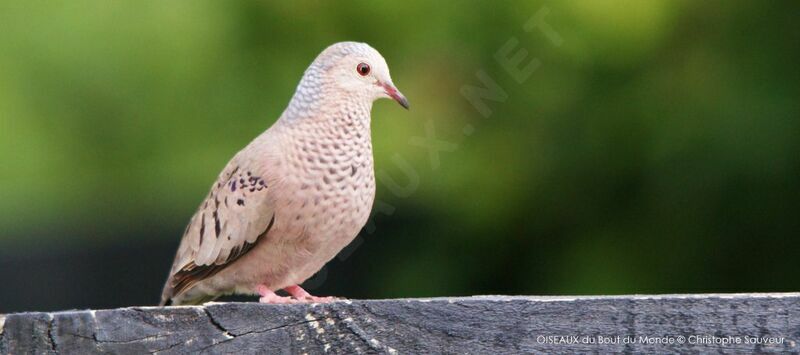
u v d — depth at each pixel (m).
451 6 12.15
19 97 12.21
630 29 11.81
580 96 12.21
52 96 12.24
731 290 12.52
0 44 12.16
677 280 12.52
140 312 5.02
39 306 14.09
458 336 5.07
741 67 11.77
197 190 12.63
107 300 13.79
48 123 12.29
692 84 11.87
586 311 5.06
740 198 12.06
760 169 11.58
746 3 11.88
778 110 11.52
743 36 11.87
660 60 12.03
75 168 12.45
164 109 12.20
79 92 12.22
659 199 12.27
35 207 13.57
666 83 11.95
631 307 5.05
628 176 12.42
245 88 12.10
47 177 12.42
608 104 12.16
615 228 12.63
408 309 5.09
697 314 5.02
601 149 12.27
